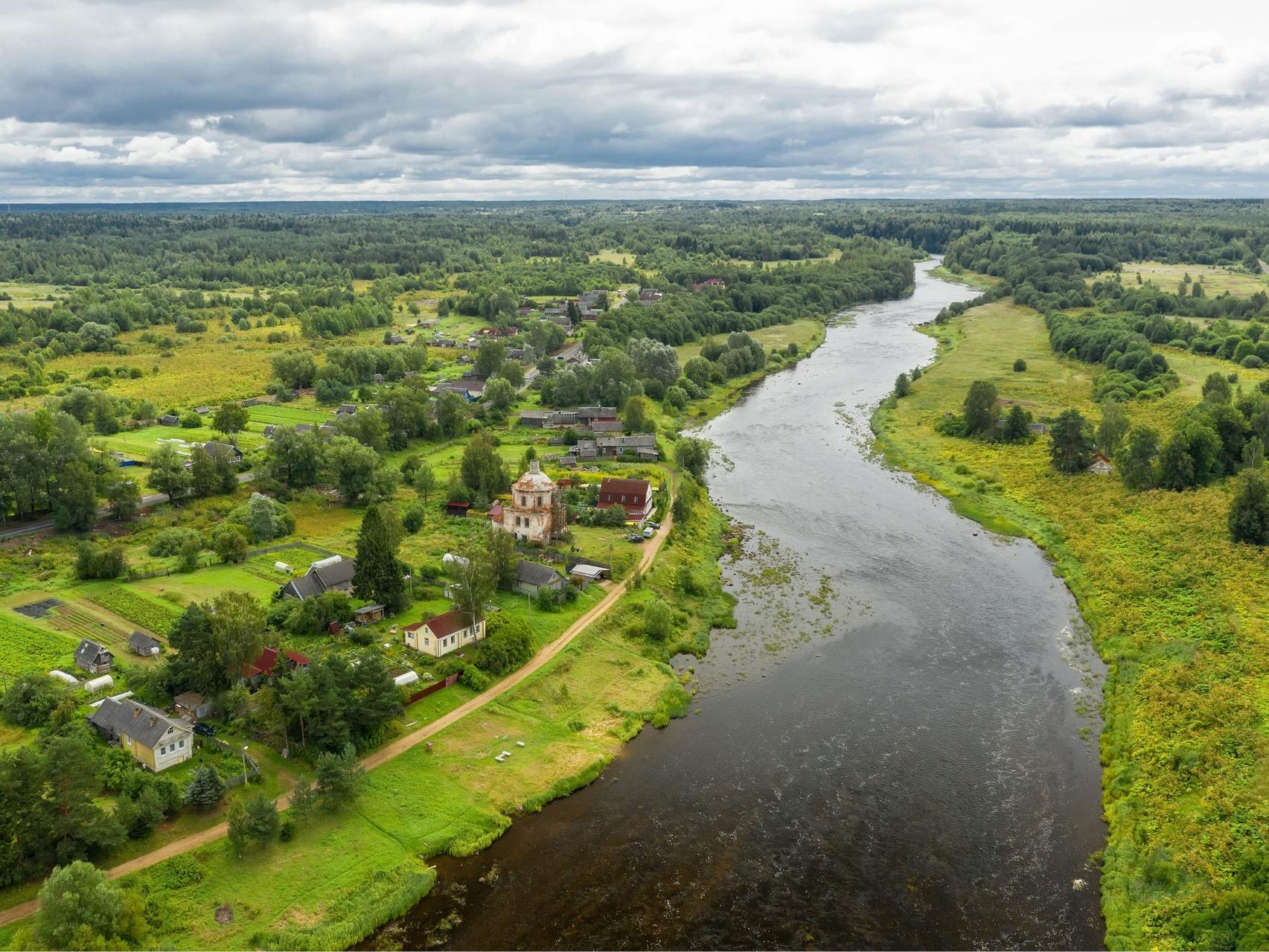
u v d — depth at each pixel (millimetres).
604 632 122125
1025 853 83875
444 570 136250
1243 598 124750
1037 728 103562
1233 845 80438
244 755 91188
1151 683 107812
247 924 72562
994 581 143375
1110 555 145750
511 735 98875
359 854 80562
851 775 95000
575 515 161000
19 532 151250
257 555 144750
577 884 79562
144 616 120562
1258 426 182375
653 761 97500
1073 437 184625
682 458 188625
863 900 78188
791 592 139375
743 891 78938
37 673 100312
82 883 68250
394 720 97875
